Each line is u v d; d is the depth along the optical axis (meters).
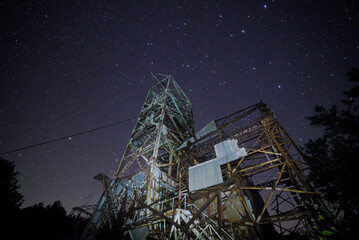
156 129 17.95
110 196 14.16
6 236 18.11
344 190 4.01
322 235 5.26
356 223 3.99
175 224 9.56
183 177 15.39
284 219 8.67
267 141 12.48
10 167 21.03
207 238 9.66
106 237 13.09
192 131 22.98
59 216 25.19
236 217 12.22
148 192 12.78
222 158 12.77
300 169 10.06
